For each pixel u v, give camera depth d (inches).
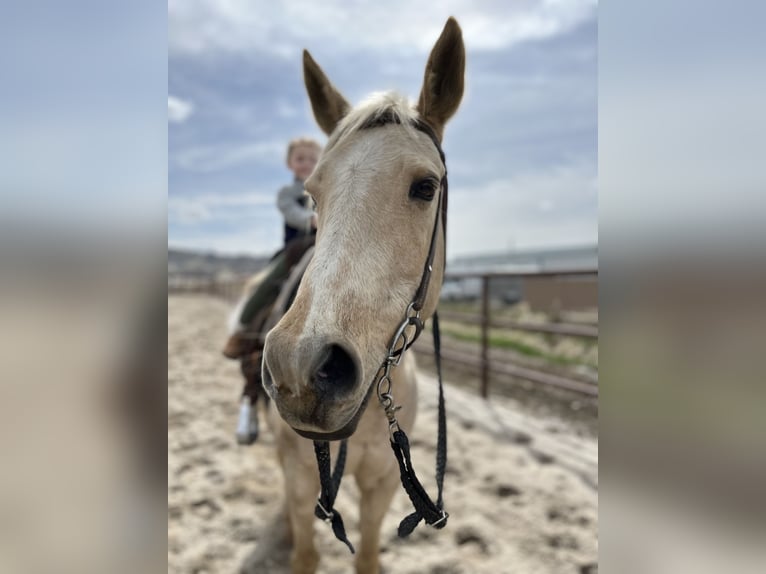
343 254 43.7
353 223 45.4
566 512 108.5
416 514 48.2
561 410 183.0
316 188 50.9
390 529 103.0
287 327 39.7
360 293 42.6
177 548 95.3
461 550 96.8
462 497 115.2
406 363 67.6
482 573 90.0
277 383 38.9
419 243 49.3
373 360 42.9
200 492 116.6
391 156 49.1
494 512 108.7
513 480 122.3
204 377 235.6
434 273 55.1
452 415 172.1
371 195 46.9
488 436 152.4
